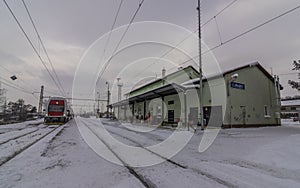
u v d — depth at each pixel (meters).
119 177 3.90
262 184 3.56
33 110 53.91
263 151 6.48
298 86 18.03
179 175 4.05
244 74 18.12
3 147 6.94
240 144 8.01
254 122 18.03
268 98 20.50
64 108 24.30
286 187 3.44
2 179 3.69
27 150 6.50
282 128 16.89
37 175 3.94
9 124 21.33
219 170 4.42
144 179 3.80
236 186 3.45
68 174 4.03
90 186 3.41
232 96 16.45
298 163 5.02
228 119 15.80
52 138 9.64
